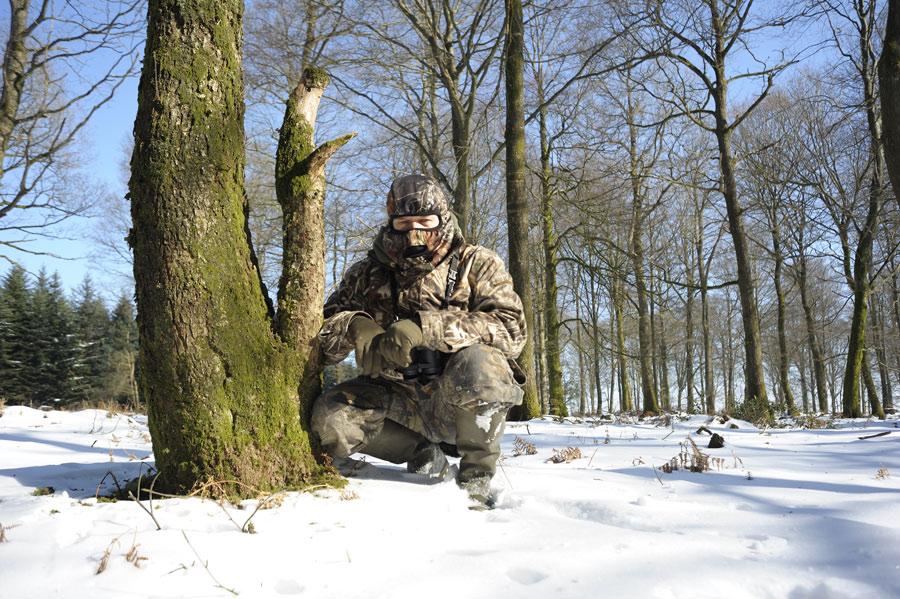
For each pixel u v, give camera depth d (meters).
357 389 2.76
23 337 39.31
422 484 2.81
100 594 1.49
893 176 6.58
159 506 2.22
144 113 2.46
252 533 1.96
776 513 2.42
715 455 4.79
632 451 5.14
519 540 2.01
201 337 2.40
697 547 1.94
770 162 19.56
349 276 2.88
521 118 11.58
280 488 2.50
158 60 2.45
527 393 11.09
